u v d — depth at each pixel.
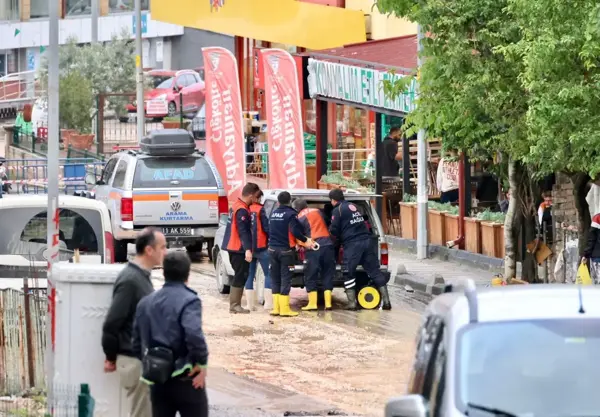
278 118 66.56
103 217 38.28
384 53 69.06
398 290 51.75
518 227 47.88
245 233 44.38
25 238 36.81
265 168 87.88
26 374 28.75
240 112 68.75
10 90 129.00
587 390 14.58
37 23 150.38
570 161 37.50
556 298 15.88
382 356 36.31
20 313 28.81
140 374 22.00
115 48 116.44
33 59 151.25
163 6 88.62
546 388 14.66
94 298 23.36
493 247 57.25
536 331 15.20
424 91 44.53
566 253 48.44
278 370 34.31
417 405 14.62
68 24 145.00
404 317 43.97
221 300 48.19
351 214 45.25
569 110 36.06
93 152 108.38
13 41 151.25
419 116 44.81
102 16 144.12
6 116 127.44
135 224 57.78
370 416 28.17
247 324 42.41
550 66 36.41
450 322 15.54
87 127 110.62
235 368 34.56
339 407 29.33
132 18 142.88
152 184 57.94
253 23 87.62
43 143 112.75
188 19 88.75
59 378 23.41
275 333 40.56
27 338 28.62
